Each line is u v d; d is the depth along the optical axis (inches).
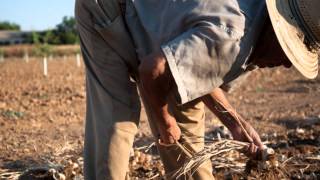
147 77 120.8
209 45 118.4
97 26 135.2
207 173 148.4
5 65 1154.0
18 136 315.3
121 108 138.4
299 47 122.5
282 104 448.5
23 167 237.9
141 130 322.7
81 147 273.1
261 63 131.7
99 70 138.3
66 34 2564.0
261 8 123.5
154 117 139.5
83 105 474.9
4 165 242.5
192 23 122.5
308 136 276.4
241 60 120.8
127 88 138.8
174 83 122.4
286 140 268.5
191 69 119.6
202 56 119.0
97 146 140.3
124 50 136.8
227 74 122.0
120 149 138.2
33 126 355.9
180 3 126.6
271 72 813.9
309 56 126.4
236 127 150.3
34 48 1836.9
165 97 126.6
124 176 140.6
